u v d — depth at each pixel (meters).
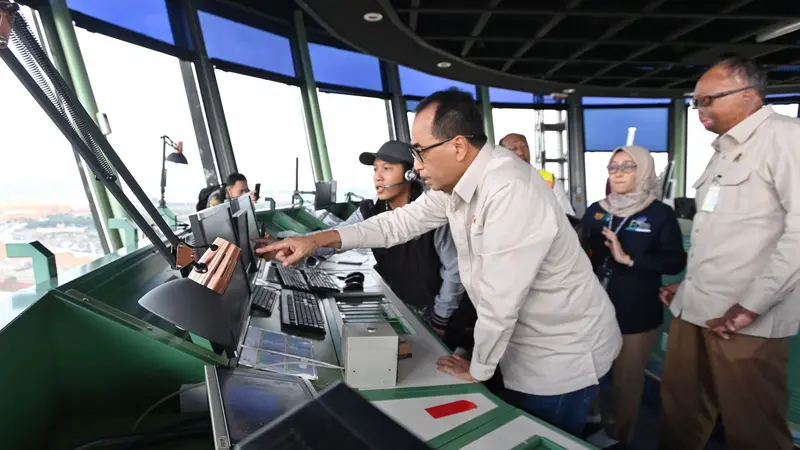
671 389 1.83
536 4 3.83
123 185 0.66
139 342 0.96
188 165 2.99
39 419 0.86
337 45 5.93
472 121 1.11
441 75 6.11
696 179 1.73
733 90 1.44
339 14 3.93
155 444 0.89
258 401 0.82
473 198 1.17
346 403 0.47
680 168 7.71
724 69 1.46
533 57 5.35
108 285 1.14
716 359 1.58
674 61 5.55
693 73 6.17
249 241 1.69
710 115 1.53
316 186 4.40
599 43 4.73
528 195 1.05
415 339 1.39
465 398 1.04
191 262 0.82
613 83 6.66
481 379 1.11
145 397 0.99
